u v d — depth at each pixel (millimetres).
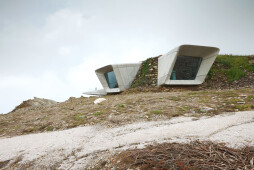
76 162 2893
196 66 19219
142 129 4254
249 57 20844
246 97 7711
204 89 16422
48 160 3104
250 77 16188
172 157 2348
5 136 5195
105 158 2859
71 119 6504
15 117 9508
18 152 3652
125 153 2842
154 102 8617
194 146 2797
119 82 22625
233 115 4852
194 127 4031
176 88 17547
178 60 18797
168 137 3523
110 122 5293
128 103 9109
